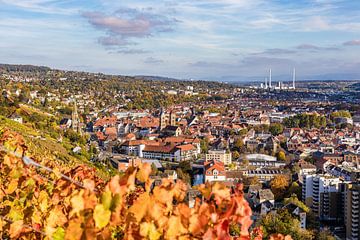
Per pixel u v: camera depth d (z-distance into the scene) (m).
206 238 3.50
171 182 3.85
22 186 5.31
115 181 3.51
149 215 3.50
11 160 5.43
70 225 3.38
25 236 4.87
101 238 3.38
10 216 5.05
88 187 3.80
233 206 3.64
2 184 5.34
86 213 3.42
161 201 3.69
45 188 5.45
